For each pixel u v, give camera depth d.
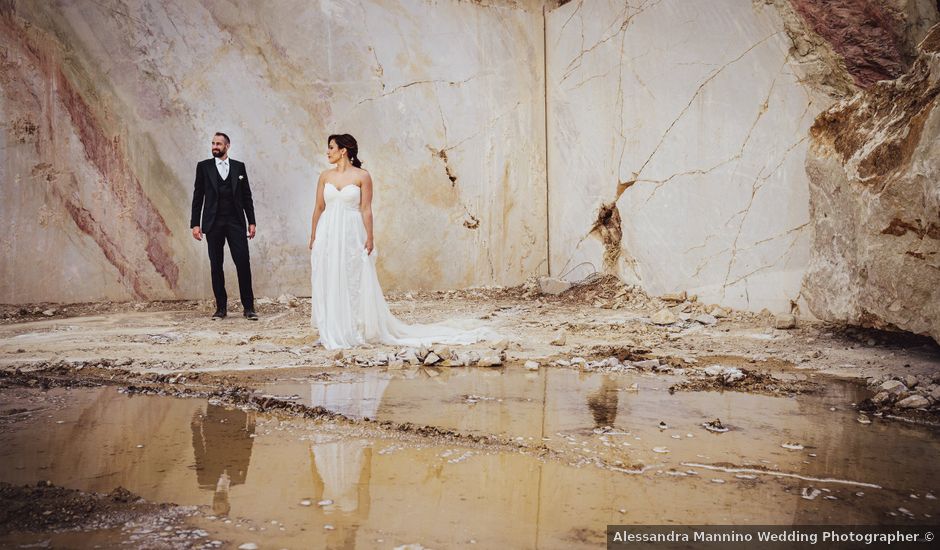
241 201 7.47
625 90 8.77
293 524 1.96
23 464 2.48
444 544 1.83
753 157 6.82
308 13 9.40
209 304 8.54
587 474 2.42
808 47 6.21
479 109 10.46
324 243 5.54
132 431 2.94
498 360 4.70
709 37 7.35
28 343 5.47
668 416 3.28
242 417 3.21
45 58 8.04
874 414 3.34
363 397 3.65
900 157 4.63
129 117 8.45
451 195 10.30
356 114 9.69
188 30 8.75
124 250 8.47
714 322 6.65
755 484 2.33
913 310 4.54
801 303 6.30
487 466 2.51
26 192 7.98
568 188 10.29
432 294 9.89
